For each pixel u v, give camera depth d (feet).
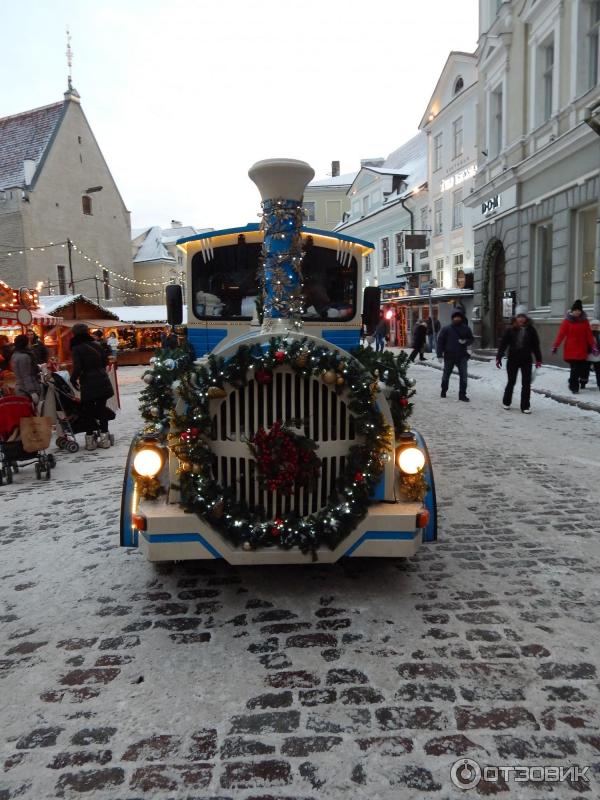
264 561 10.55
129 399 46.24
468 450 23.84
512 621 10.36
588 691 8.39
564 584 11.77
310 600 11.39
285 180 12.46
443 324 80.84
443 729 7.72
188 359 13.08
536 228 53.36
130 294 130.72
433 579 12.16
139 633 10.32
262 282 14.14
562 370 45.52
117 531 15.64
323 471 10.91
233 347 10.66
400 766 7.13
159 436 11.18
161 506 10.89
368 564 12.98
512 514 16.05
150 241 143.02
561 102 47.67
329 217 148.97
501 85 59.62
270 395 10.61
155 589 12.05
